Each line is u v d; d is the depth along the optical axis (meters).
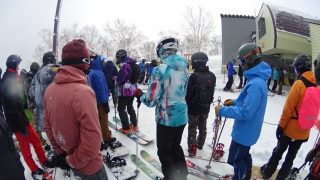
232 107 2.94
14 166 1.97
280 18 14.51
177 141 3.50
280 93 12.95
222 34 20.28
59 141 2.03
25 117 3.55
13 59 3.32
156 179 3.78
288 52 14.87
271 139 5.73
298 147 3.40
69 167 2.18
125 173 3.93
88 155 1.90
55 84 1.99
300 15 15.95
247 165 3.28
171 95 3.21
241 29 20.23
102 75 4.48
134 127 5.73
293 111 3.22
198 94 4.31
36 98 4.38
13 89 3.28
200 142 4.83
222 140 5.62
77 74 1.98
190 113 4.47
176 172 3.50
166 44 3.22
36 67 5.26
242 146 3.12
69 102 1.89
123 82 5.40
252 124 2.99
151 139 5.34
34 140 3.70
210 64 31.48
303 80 3.14
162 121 3.26
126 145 5.12
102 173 2.22
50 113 1.98
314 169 2.11
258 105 2.85
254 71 2.91
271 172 3.64
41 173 3.73
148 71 15.72
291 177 3.63
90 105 1.91
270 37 14.61
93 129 1.89
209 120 7.21
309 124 2.79
